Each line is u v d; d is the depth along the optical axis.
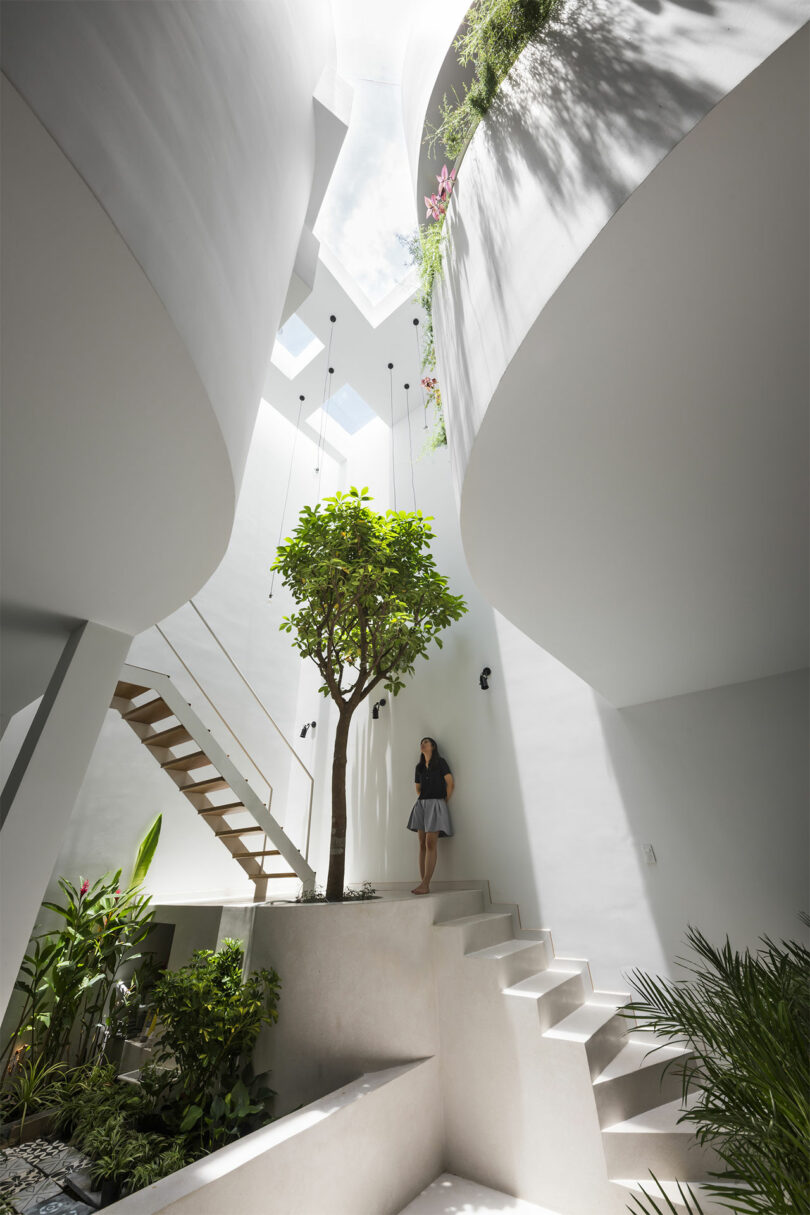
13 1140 2.70
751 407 1.53
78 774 2.28
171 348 1.25
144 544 2.01
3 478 1.63
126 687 3.75
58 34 0.91
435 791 4.23
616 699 3.63
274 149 1.99
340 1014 2.71
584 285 1.30
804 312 1.27
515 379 1.56
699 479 1.82
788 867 2.91
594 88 1.33
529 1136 2.51
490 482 1.94
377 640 3.94
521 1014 2.71
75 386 1.33
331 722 5.93
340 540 3.73
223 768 3.82
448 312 2.19
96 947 3.34
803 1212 1.27
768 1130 1.42
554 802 3.85
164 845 4.64
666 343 1.39
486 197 1.81
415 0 3.18
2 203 0.95
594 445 1.73
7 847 2.02
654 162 1.10
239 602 6.05
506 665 4.48
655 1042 2.98
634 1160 2.26
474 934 3.21
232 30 1.62
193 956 3.23
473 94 1.86
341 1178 2.16
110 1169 2.24
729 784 3.20
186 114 1.31
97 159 0.95
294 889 5.57
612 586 2.44
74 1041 3.45
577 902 3.54
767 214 1.12
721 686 3.38
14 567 2.09
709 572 2.29
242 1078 2.70
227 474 1.69
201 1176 1.76
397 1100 2.54
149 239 1.09
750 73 0.97
